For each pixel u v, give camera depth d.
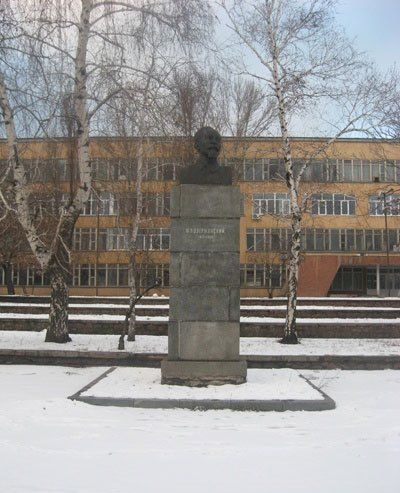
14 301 32.19
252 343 17.48
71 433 7.17
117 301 30.22
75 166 17.94
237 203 10.42
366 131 19.08
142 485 5.29
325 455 6.33
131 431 7.36
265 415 8.53
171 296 10.31
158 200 26.19
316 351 15.17
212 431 7.44
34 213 17.81
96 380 10.72
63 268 16.55
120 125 16.94
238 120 26.27
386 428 7.64
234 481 5.44
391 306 30.08
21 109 15.27
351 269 58.44
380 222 55.69
